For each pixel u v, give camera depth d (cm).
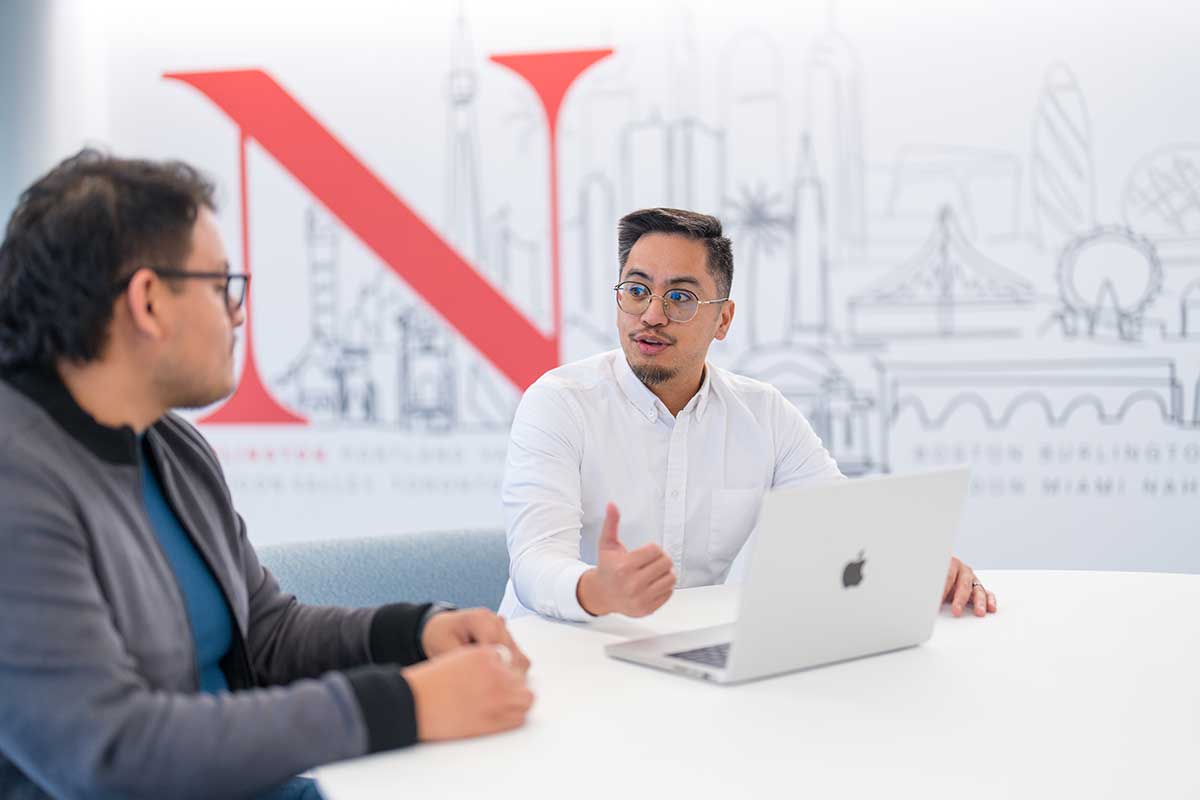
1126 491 353
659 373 214
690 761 114
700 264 212
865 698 132
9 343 124
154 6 382
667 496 221
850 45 356
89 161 128
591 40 367
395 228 378
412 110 375
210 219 130
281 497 388
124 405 128
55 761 109
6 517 111
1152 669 143
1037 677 140
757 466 228
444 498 381
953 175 354
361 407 383
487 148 373
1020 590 185
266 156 381
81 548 116
